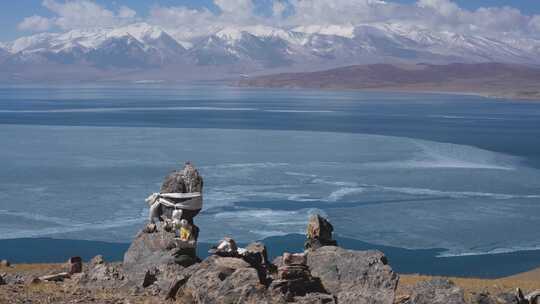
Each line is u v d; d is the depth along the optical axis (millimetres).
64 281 25062
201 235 74438
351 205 92812
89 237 74250
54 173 118312
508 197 100688
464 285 41906
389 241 74438
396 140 186250
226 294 19609
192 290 20797
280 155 148875
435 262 67062
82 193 99312
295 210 88688
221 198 95688
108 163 131625
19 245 70750
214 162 134875
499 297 23938
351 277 21734
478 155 154500
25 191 100562
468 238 76125
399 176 119312
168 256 24062
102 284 23891
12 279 25906
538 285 44031
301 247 70062
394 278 21469
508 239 75875
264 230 77375
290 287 20344
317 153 154000
